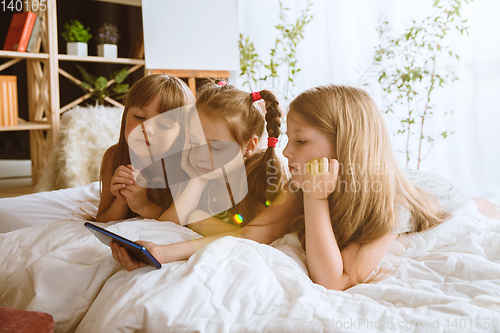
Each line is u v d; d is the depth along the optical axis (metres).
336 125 0.77
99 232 0.65
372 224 0.77
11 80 2.39
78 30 2.72
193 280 0.61
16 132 2.92
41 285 0.67
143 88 0.86
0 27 2.71
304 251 0.82
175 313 0.57
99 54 2.79
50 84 2.46
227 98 0.79
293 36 2.58
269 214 0.84
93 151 2.20
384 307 0.59
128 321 0.56
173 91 0.86
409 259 0.81
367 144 0.79
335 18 2.46
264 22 2.79
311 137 0.78
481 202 1.50
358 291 0.68
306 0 2.60
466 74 2.28
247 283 0.61
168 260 0.72
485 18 2.20
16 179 2.82
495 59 2.21
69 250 0.72
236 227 0.83
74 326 0.67
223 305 0.59
